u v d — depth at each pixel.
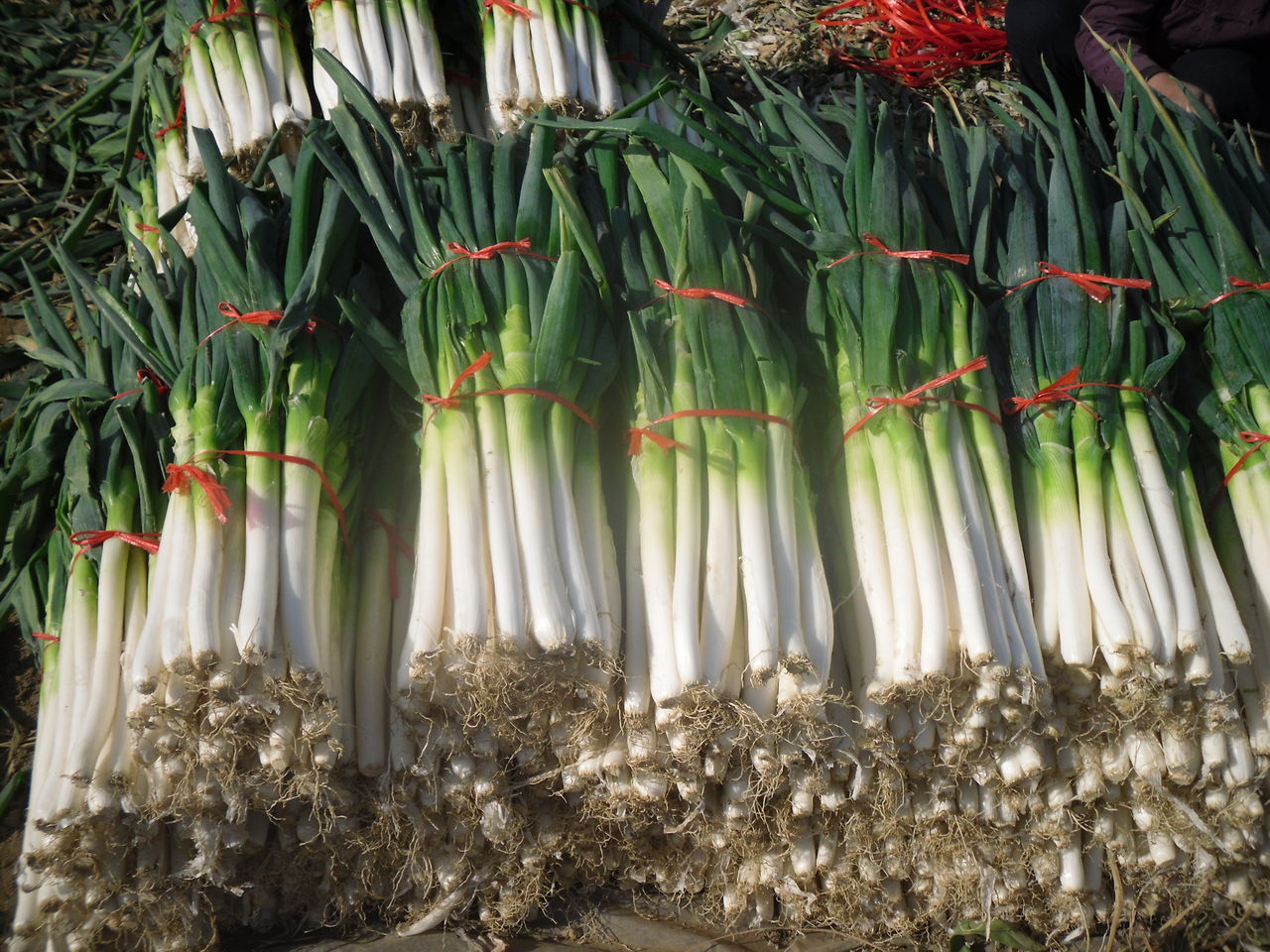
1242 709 1.88
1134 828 1.89
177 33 2.28
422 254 1.91
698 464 1.83
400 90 2.17
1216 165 2.07
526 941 1.88
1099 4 2.45
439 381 1.84
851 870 1.87
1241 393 1.94
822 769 1.81
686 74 2.42
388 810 1.79
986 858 1.88
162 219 2.11
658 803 1.81
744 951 1.89
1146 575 1.84
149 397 1.92
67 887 1.75
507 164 1.96
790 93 2.17
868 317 1.89
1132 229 2.01
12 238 2.42
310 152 1.94
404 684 1.75
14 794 1.92
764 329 1.88
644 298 1.92
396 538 1.89
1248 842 1.87
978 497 1.85
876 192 1.94
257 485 1.79
